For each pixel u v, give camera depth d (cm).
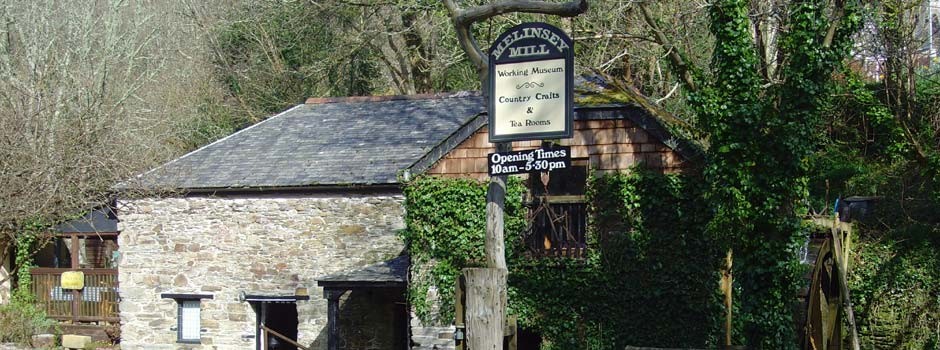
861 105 2084
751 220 1478
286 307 2344
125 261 2242
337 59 2973
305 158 2184
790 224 1464
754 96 1482
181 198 2200
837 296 1562
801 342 1595
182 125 3444
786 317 1470
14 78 2559
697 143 1675
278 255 2119
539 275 1688
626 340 1641
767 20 1864
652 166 1642
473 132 1745
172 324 2197
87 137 2261
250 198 2147
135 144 2767
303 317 2092
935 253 1694
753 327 1484
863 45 1917
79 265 2689
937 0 2234
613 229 1655
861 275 1717
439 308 1762
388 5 2692
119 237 2252
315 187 2067
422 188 1767
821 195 2031
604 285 1655
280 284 2112
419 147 2147
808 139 1477
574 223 1697
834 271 1571
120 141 2495
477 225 1741
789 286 1470
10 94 2402
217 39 3475
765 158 1470
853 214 1822
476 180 1745
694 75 1712
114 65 2983
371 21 2927
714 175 1502
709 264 1608
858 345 1495
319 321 2084
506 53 1123
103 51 3075
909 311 1683
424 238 1769
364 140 2227
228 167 2209
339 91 3322
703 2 1980
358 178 2053
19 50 2777
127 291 2239
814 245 1850
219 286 2162
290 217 2116
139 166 2377
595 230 1662
